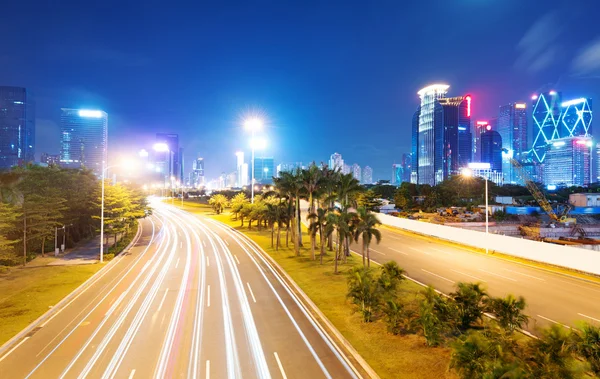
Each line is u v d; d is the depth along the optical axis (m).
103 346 18.69
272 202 64.62
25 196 40.81
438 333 18.16
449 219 86.62
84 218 54.91
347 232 33.59
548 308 23.77
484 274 32.97
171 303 25.64
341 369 16.23
